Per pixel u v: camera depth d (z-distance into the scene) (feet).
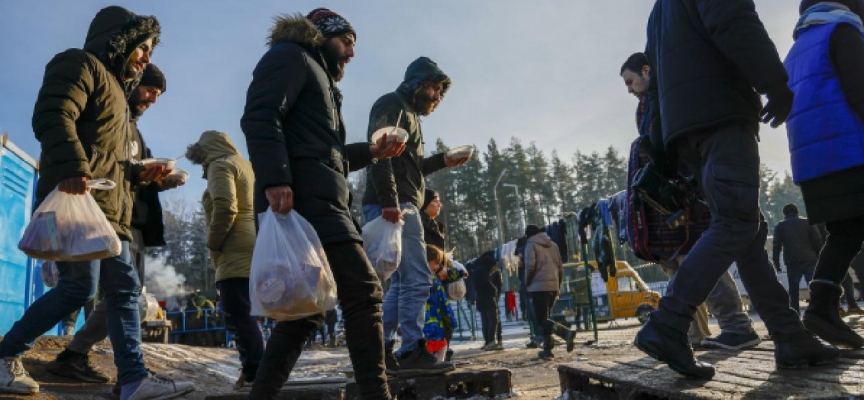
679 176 10.99
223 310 13.15
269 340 7.69
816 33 10.59
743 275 9.39
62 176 8.83
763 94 7.98
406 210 12.96
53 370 12.92
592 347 26.50
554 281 24.02
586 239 29.71
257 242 7.21
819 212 10.41
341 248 7.59
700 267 8.21
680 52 8.87
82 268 10.45
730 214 8.25
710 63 8.60
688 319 8.26
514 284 68.44
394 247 11.22
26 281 21.49
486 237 217.56
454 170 223.30
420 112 13.96
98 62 10.20
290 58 7.92
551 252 24.31
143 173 11.59
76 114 9.44
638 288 55.83
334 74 9.04
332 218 7.59
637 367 10.08
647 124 15.15
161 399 10.96
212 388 14.65
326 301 7.10
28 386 10.47
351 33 9.10
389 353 12.93
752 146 8.49
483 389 13.32
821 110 10.31
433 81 13.61
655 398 8.66
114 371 14.55
